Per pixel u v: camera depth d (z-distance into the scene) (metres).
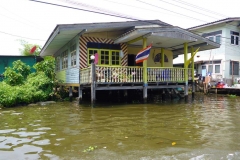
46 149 4.93
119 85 11.67
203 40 13.66
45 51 19.75
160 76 12.87
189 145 5.13
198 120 7.91
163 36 12.09
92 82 10.80
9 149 4.95
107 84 11.27
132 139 5.62
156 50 17.11
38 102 12.64
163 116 8.62
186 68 13.78
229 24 20.80
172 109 10.36
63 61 17.19
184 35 12.82
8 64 21.50
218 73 21.12
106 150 4.83
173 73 13.29
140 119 8.04
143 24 13.52
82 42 13.01
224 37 19.36
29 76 16.00
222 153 4.62
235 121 7.76
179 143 5.28
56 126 7.04
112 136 5.90
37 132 6.34
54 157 4.46
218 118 8.29
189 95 18.16
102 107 10.88
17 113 9.45
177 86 13.53
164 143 5.29
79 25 11.45
